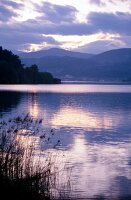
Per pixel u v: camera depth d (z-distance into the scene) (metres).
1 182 13.30
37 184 13.71
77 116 52.12
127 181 17.77
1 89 135.38
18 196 13.13
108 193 15.98
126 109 66.12
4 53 195.62
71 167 19.80
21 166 14.23
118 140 30.39
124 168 20.34
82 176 18.23
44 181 14.14
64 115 53.03
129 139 31.00
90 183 17.22
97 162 21.64
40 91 130.00
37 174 14.04
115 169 20.08
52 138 29.33
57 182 16.70
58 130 35.88
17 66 199.38
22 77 199.62
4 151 14.53
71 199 14.90
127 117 51.31
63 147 25.72
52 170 18.45
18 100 85.00
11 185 13.34
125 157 23.30
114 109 66.06
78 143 28.19
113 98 101.31
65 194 15.34
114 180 17.86
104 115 54.41
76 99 94.88
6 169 13.71
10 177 13.62
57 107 68.38
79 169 19.59
